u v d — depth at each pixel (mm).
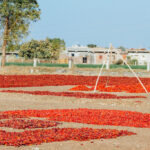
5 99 24625
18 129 14062
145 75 55281
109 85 38250
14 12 56188
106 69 59750
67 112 18312
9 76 44438
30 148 11406
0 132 13242
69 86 36250
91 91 30953
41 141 12125
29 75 47062
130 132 13664
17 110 19094
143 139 12734
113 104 22703
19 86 34562
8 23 57594
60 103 23188
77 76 48219
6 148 11359
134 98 25375
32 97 25078
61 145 11797
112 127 14758
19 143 11727
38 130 13672
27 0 56812
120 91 30875
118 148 11594
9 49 58656
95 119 16188
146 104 22719
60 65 65312
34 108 20500
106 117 16828
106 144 11977
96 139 12602
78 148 11523
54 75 48438
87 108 20812
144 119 16609
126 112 18719
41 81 40406
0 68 53656
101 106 22031
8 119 16344
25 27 57312
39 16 57438
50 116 17031
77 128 14289
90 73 55656
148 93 29594
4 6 55750
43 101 24109
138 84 38500
